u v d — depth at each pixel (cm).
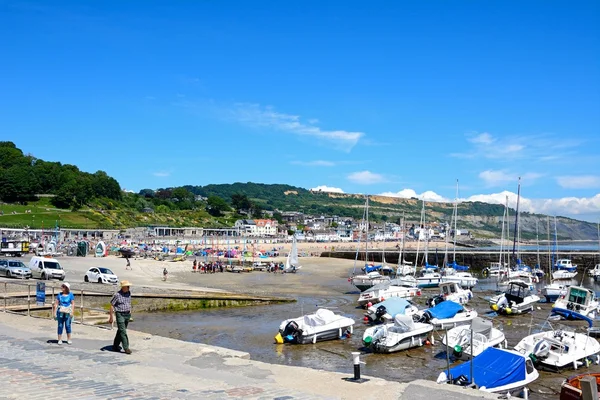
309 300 5388
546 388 2375
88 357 1758
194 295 4756
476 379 2050
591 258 11638
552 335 2900
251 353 3023
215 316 4269
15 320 2581
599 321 4219
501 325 4059
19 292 4025
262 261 10319
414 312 3856
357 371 1515
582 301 4459
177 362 1722
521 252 11962
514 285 4912
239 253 12212
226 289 6175
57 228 14662
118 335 1873
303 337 3259
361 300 5000
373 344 3020
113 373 1529
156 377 1497
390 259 12838
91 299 4056
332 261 11794
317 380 1514
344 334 3466
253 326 3838
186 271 8356
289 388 1406
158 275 7412
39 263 5300
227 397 1295
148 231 19838
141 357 1786
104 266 7694
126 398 1257
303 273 8931
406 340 3078
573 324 4147
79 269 6888
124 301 1852
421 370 2670
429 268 8281
